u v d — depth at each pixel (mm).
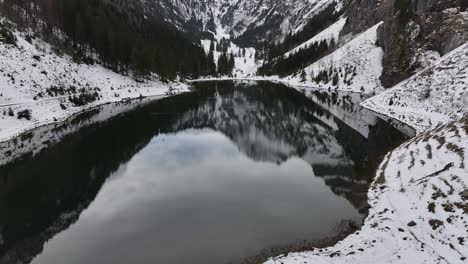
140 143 41062
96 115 56188
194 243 17562
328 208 21109
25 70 54219
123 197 24547
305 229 18438
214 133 47656
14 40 59281
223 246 17062
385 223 16812
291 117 57375
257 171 30656
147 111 62281
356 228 17609
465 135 22609
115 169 31281
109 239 18531
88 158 34594
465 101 38031
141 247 17438
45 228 20172
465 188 17125
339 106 64625
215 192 25312
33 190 26375
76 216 21641
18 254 17609
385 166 26516
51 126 46719
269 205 22422
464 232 14359
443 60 49125
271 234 18078
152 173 30094
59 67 64000
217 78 165500
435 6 67750
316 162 32562
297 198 23562
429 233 15094
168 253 16719
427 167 21547
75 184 27484
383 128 43688
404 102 50969
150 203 23359
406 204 18391
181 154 36812
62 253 17359
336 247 15477
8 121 42250
